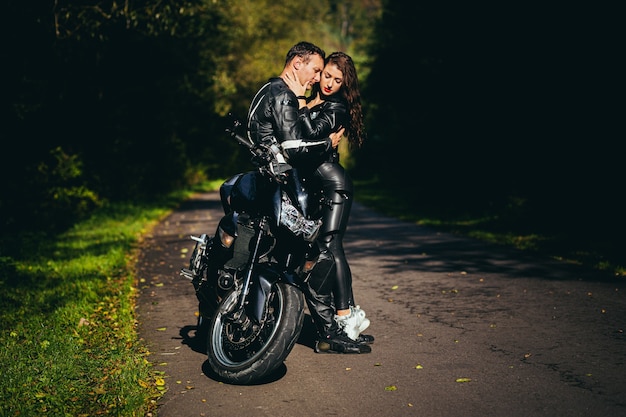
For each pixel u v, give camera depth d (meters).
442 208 21.33
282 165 4.52
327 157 5.27
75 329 5.96
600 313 6.41
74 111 19.98
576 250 10.70
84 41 16.36
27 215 15.75
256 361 4.42
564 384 4.45
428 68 23.17
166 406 4.20
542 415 3.93
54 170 18.38
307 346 5.53
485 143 20.66
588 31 14.58
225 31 34.41
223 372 4.51
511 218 15.83
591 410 3.99
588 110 14.90
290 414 4.04
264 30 51.38
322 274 5.04
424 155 25.45
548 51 15.99
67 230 15.79
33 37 14.70
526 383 4.48
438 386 4.47
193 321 6.44
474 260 9.90
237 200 4.69
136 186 25.72
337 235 5.36
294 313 4.46
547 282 8.02
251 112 4.86
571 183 15.29
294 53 5.02
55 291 7.83
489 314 6.46
